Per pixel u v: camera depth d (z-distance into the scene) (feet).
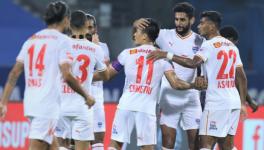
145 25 78.95
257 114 110.32
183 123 88.33
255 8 187.01
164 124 87.86
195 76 86.48
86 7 201.26
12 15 187.52
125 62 79.25
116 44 187.93
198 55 79.15
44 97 66.08
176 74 86.07
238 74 82.17
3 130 106.73
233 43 89.10
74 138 78.54
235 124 81.82
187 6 85.30
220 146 84.58
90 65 77.66
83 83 77.20
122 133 78.79
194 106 87.35
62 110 77.15
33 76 66.59
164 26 187.93
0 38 182.39
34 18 189.47
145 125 78.23
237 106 80.53
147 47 78.95
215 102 79.66
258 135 110.42
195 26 173.68
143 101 78.23
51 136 67.05
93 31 87.30
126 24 197.06
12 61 180.24
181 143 103.40
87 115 78.13
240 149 109.09
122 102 79.00
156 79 78.79
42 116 65.92
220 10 190.70
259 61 178.70
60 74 70.90
